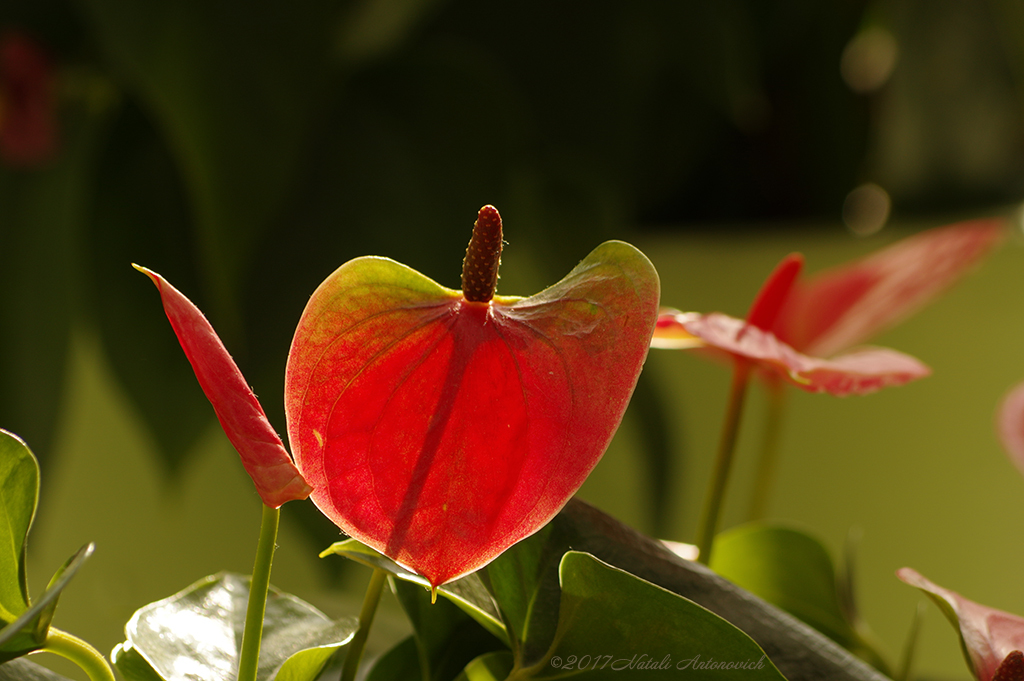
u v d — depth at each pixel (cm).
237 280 160
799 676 82
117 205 184
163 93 153
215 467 193
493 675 84
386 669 87
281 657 82
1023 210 199
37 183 195
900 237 187
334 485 78
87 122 196
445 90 181
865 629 97
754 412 193
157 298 183
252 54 156
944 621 188
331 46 163
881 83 238
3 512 80
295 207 175
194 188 161
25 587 80
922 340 184
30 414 195
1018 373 181
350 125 180
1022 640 83
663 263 197
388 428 79
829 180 226
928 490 187
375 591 82
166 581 198
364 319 80
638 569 83
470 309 80
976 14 233
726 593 83
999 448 183
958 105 240
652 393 193
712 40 194
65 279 199
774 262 189
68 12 187
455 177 179
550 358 79
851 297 130
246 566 193
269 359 167
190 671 81
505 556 82
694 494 200
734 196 231
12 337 194
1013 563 186
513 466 79
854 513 191
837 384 88
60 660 184
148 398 181
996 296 180
